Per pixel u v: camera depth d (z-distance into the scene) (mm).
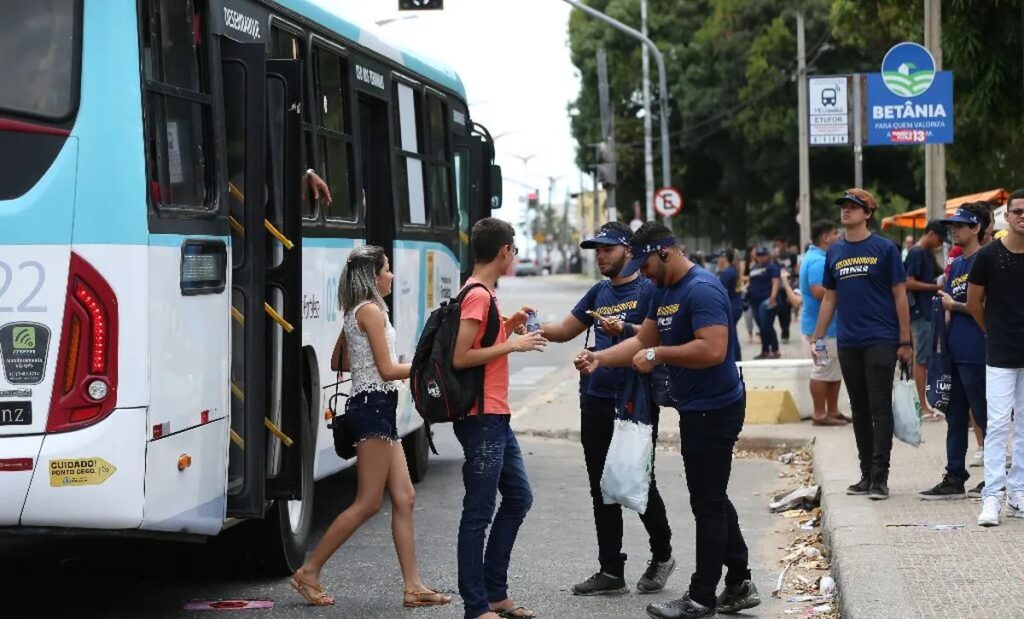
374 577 11164
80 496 8062
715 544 9328
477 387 8914
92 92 8164
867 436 13320
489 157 18422
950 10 24875
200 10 9234
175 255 8625
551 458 18703
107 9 8211
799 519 13969
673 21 69938
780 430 19406
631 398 9664
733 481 16594
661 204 43688
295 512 11266
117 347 8125
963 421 12906
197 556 11805
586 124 75062
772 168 64375
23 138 8094
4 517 8039
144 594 10422
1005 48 24703
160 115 8531
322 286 11914
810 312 19859
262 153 9531
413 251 15008
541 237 150125
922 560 10234
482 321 8930
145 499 8234
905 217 37906
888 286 13070
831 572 11023
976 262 11547
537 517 14203
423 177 15664
